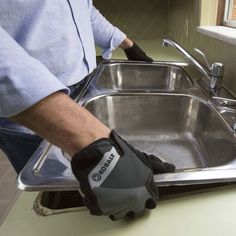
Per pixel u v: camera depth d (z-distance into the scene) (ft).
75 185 1.33
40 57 2.05
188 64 3.91
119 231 1.22
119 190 1.15
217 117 2.37
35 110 1.10
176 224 1.24
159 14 6.81
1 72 1.09
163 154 2.79
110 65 4.00
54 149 1.64
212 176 1.41
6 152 2.71
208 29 3.47
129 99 2.97
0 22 1.77
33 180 1.38
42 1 1.91
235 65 2.78
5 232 1.27
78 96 2.77
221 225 1.22
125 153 1.20
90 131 1.13
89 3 3.26
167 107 2.98
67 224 1.29
